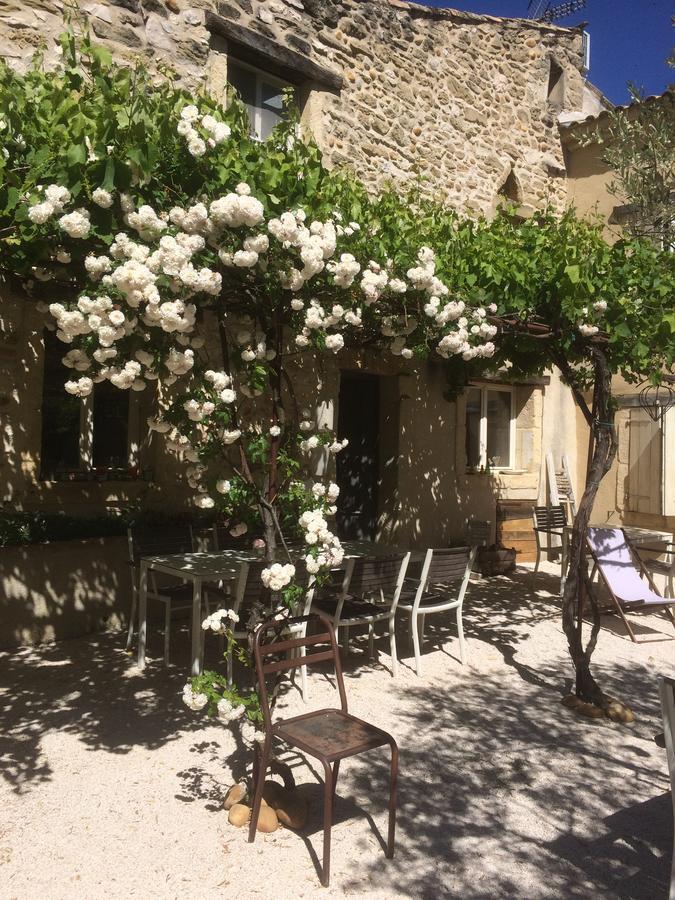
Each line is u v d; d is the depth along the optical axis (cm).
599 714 416
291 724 285
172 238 267
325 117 676
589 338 457
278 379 348
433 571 478
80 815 293
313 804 310
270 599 326
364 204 412
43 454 542
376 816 303
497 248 457
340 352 702
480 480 867
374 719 400
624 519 903
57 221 271
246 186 282
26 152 277
